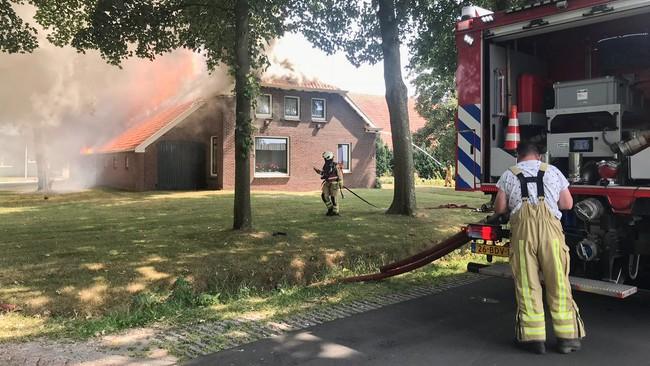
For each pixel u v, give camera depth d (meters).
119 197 15.40
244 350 4.08
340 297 5.69
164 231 8.26
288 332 4.52
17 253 6.48
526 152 4.39
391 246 7.53
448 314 5.09
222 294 5.64
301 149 20.39
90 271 5.62
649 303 5.39
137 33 8.41
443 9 10.83
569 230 4.64
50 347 4.04
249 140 7.91
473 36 5.43
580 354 3.99
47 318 4.67
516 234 4.12
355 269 6.86
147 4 8.01
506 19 5.17
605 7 4.48
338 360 3.89
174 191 18.00
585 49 6.09
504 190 4.29
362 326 4.70
